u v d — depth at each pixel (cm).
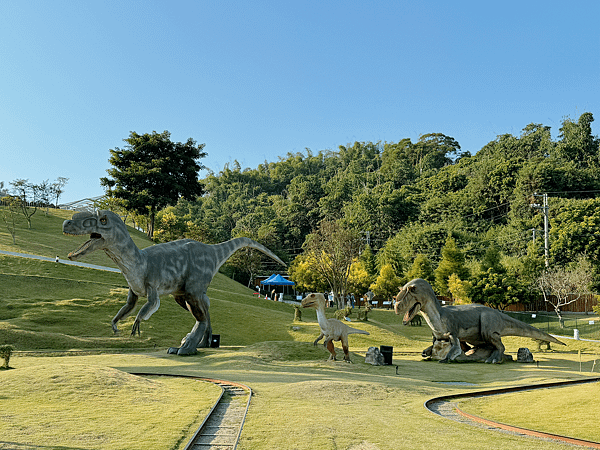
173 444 923
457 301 5394
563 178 8094
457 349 2728
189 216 12119
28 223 6456
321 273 5503
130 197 6738
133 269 2288
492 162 9388
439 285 5806
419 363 2567
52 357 2367
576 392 1413
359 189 12294
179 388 1501
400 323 4794
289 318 4159
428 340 3844
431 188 10769
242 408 1259
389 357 2405
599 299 4644
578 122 9981
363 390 1512
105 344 2828
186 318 3581
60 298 3612
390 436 1014
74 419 1052
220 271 8500
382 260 7438
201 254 2709
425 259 6297
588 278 5144
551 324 4691
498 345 2788
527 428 1080
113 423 1041
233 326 3619
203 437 1003
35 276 3919
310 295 2369
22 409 1111
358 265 6200
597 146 9662
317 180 14212
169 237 7381
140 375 1753
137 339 3009
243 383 1593
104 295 3784
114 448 879
